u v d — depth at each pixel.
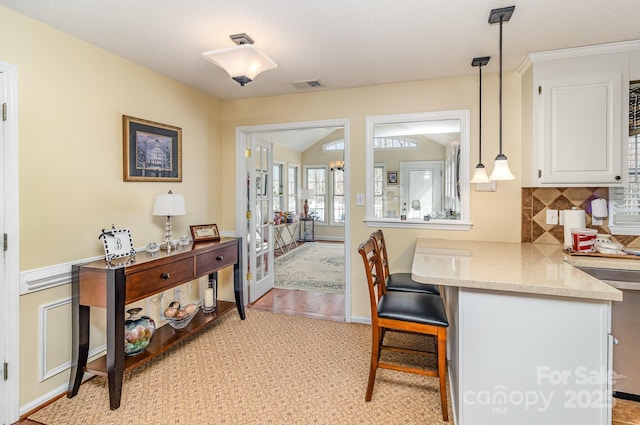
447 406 1.90
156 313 2.87
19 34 1.86
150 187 2.75
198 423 1.81
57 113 2.05
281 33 2.10
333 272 5.29
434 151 3.11
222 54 2.01
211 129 3.50
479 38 2.18
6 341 1.83
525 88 2.64
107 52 2.36
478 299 1.59
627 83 2.26
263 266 4.11
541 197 2.72
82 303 2.05
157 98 2.80
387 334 2.93
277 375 2.29
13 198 1.84
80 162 2.19
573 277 1.60
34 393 1.94
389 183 3.23
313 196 8.39
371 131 3.17
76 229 2.17
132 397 2.04
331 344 2.76
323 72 2.78
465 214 2.90
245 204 3.72
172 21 1.95
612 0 1.74
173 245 2.78
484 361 1.59
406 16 1.90
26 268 1.90
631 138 2.41
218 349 2.67
